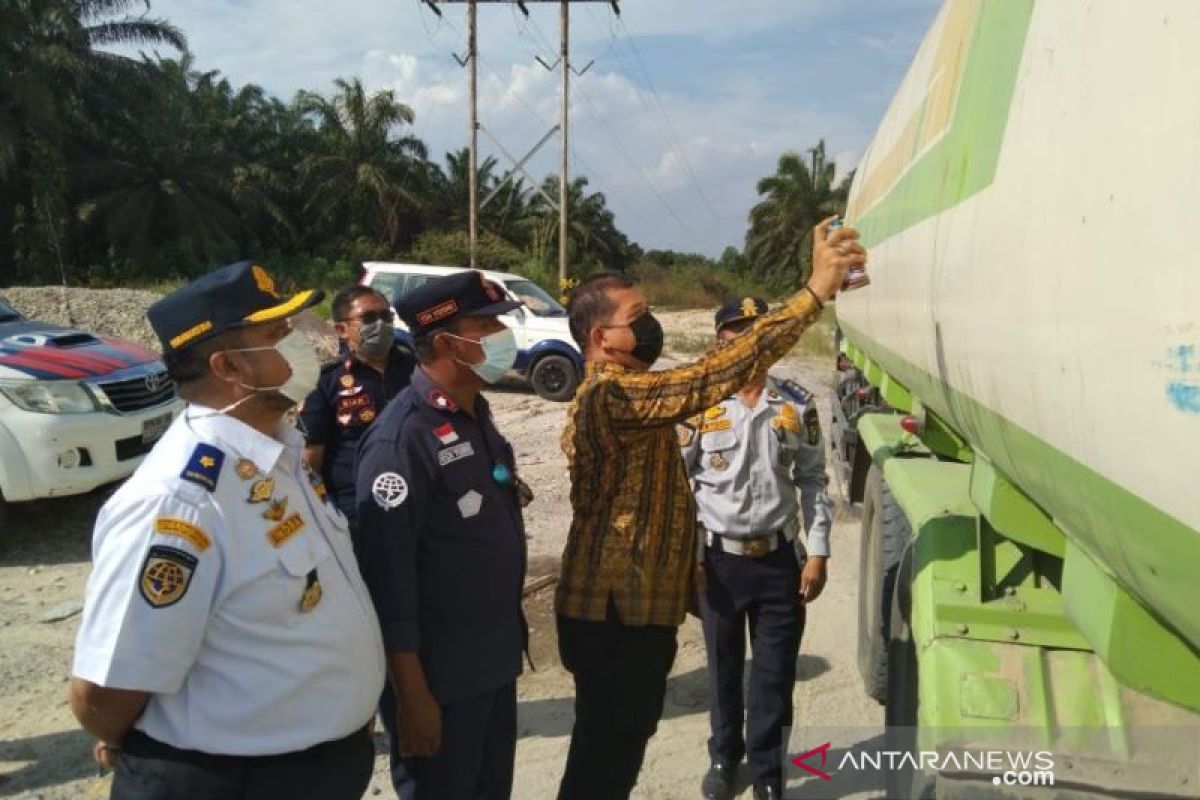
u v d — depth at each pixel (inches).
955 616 88.7
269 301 75.1
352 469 144.4
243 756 71.2
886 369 157.0
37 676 179.9
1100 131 53.2
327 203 1786.4
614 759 103.9
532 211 2114.9
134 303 594.9
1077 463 56.7
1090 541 61.6
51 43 1272.1
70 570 240.1
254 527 71.2
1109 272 49.6
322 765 75.2
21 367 247.4
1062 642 84.5
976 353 76.7
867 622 164.2
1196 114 42.3
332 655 75.0
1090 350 51.8
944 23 122.5
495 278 531.5
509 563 99.7
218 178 1530.5
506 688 105.4
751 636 133.6
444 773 98.3
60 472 244.2
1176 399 42.5
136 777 71.1
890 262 128.3
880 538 148.6
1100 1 57.1
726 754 136.5
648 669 102.3
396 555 90.7
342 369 145.6
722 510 129.6
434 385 96.7
